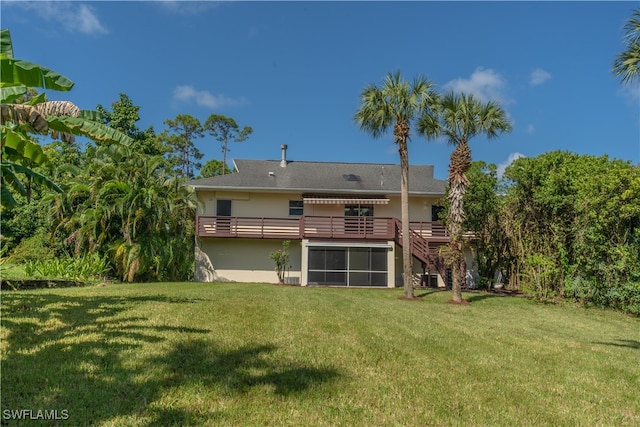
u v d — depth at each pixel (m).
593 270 16.45
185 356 6.04
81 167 24.06
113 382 4.90
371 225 24.27
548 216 18.67
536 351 8.16
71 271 19.02
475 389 5.63
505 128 16.94
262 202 25.78
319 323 9.20
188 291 14.26
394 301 16.33
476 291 22.05
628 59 9.34
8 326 7.20
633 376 6.77
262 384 5.21
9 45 6.38
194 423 4.06
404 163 18.02
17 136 6.22
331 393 5.11
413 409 4.80
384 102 17.42
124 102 35.91
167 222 21.00
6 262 15.47
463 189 17.22
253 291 15.66
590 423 4.73
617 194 15.36
